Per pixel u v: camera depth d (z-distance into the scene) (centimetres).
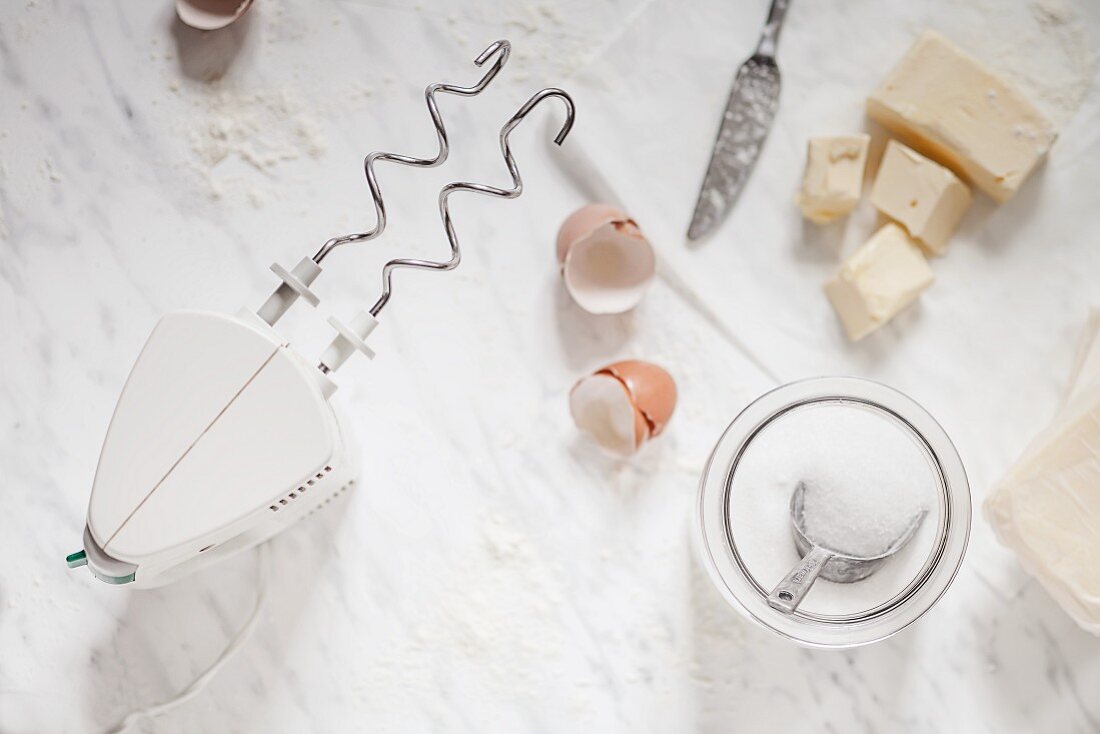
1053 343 80
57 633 81
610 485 81
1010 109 77
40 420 81
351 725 81
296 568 81
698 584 81
